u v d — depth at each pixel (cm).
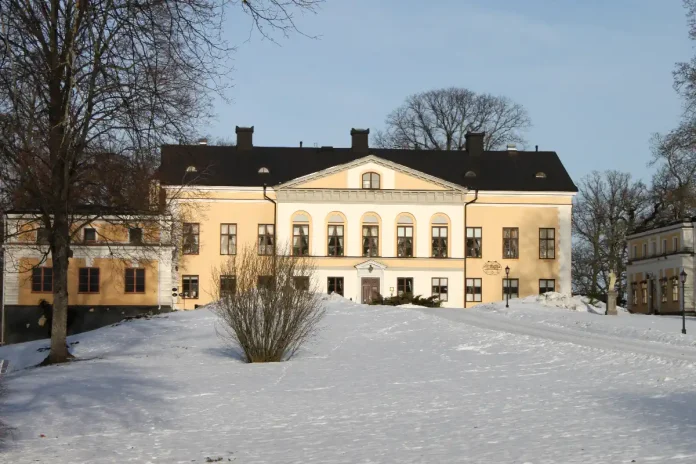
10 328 6225
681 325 4362
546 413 1934
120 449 1667
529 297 6291
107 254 6362
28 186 2822
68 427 1973
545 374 2677
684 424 1712
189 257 7525
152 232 3809
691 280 7250
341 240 7619
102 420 2055
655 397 2097
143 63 1883
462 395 2286
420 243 7656
